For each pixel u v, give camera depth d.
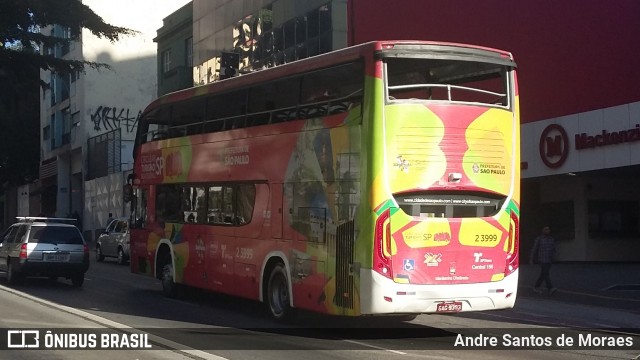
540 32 22.97
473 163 11.07
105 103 52.81
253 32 35.03
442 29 26.05
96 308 15.01
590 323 13.89
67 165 57.22
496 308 11.30
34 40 35.78
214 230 14.92
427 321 14.00
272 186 13.05
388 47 10.80
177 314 14.29
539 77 23.05
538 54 23.05
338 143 11.37
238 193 14.22
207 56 39.47
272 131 13.14
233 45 36.88
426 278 10.78
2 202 75.94
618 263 25.45
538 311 15.38
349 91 11.27
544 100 22.89
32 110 63.50
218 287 14.70
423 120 10.84
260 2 34.41
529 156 23.38
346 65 11.34
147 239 17.80
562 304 16.36
